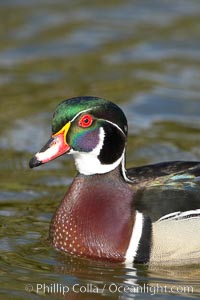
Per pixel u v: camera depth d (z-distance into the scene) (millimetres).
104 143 13305
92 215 13281
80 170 13539
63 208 13578
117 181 13422
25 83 21906
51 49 24281
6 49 24172
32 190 16062
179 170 13672
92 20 26391
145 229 13023
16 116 19766
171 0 27922
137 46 24562
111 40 24984
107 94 21156
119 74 22578
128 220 13102
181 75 22578
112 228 13141
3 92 21266
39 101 20688
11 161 17469
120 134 13359
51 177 16672
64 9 27203
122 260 13117
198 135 18844
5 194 15859
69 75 22516
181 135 18828
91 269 13062
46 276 12812
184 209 13156
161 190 13320
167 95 21156
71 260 13328
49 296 12219
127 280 12742
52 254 13516
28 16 26422
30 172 16938
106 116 13242
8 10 26797
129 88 21594
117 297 12250
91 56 23875
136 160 17453
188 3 27812
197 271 13062
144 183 13469
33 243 13898
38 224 14625
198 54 24047
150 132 18969
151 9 27375
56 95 21062
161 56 23891
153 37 25203
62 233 13500
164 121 19656
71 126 13219
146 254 13047
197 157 17625
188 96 21141
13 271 12930
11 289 12359
